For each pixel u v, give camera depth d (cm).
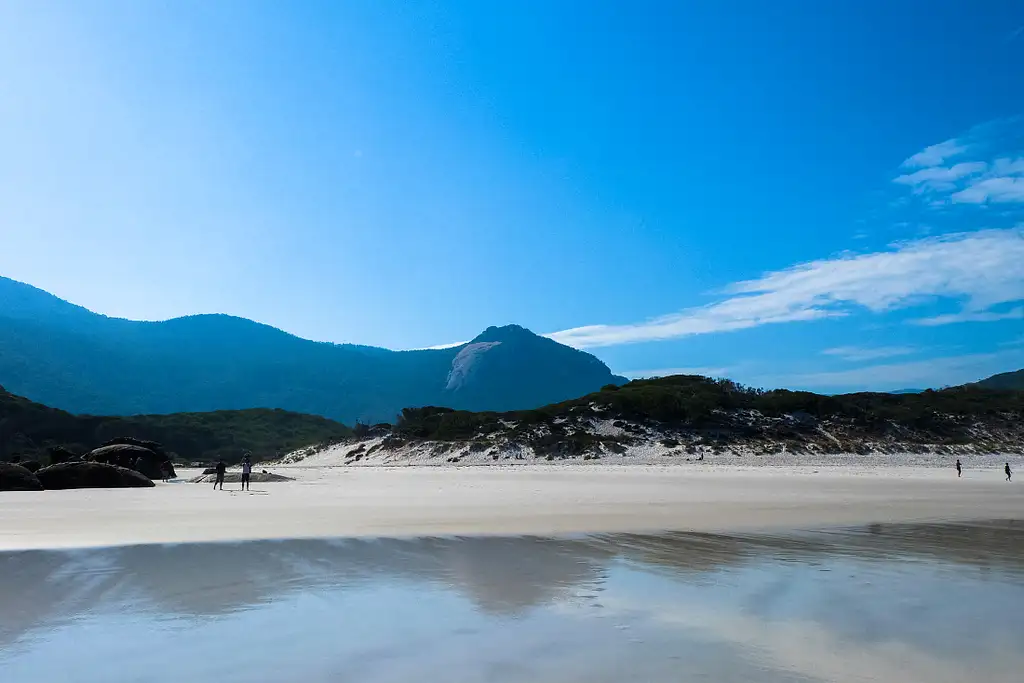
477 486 3044
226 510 1814
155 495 2525
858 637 615
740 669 523
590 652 566
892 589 819
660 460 5347
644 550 1123
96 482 3145
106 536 1261
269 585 840
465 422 6569
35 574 905
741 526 1451
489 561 1016
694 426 6131
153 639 603
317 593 796
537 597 776
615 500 2172
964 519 1620
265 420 10388
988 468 5025
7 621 665
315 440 9638
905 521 1572
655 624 658
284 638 607
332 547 1147
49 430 8244
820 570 947
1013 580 879
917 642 598
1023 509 1902
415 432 6656
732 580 873
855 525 1486
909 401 6981
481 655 557
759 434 5978
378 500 2198
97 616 686
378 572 928
